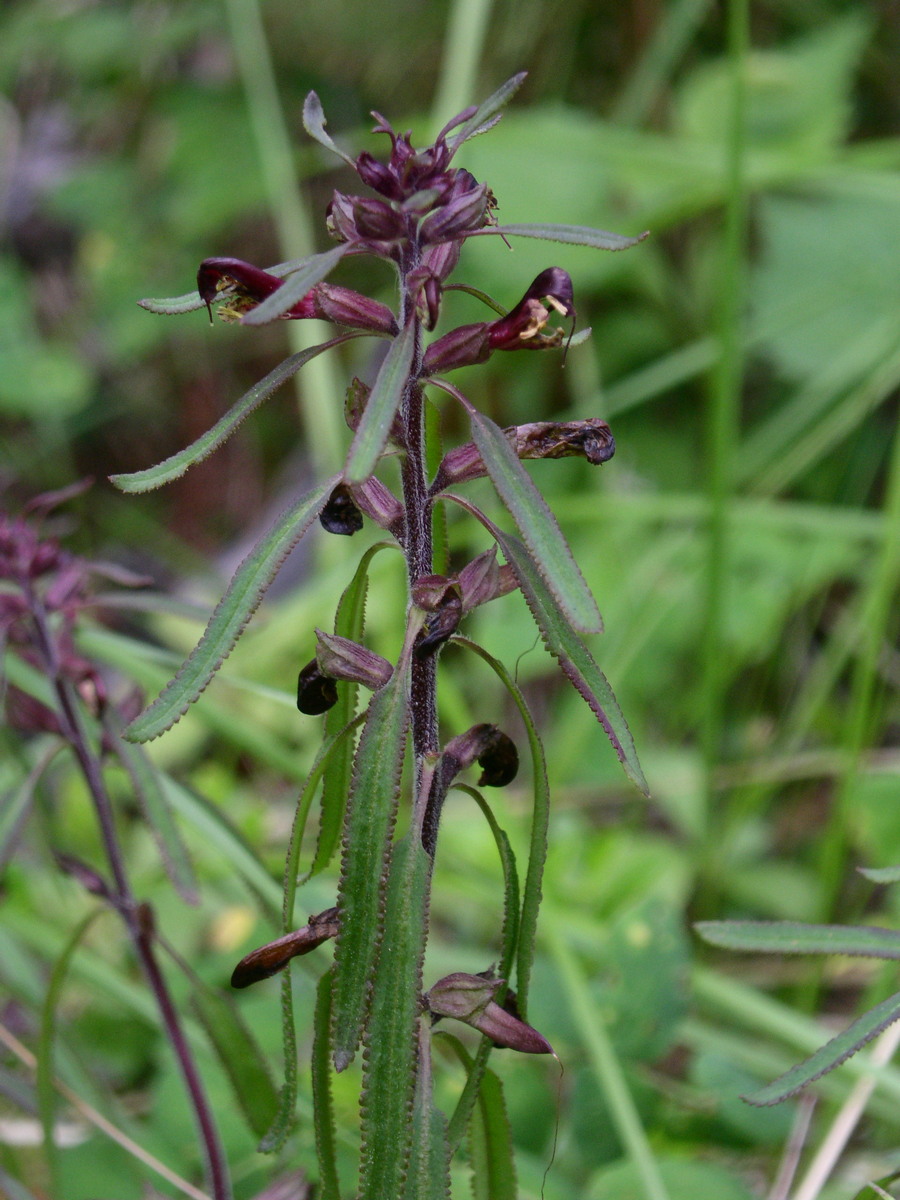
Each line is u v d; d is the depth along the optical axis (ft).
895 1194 1.97
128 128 5.12
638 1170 1.99
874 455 3.65
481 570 1.66
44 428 4.39
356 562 3.14
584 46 4.38
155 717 1.60
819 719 3.24
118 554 4.28
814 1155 2.16
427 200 1.57
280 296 1.56
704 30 4.28
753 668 3.47
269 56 4.71
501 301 3.70
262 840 2.72
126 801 3.01
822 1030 2.18
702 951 2.74
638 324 3.94
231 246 4.82
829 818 3.24
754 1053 2.20
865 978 2.67
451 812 2.87
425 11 4.52
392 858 1.62
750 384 3.97
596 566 3.45
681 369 3.48
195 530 4.58
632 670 3.31
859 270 3.62
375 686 1.67
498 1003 1.70
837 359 3.44
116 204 4.83
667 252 4.10
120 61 4.88
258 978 1.68
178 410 4.75
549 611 1.62
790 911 2.89
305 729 3.21
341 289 1.65
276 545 1.61
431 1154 1.66
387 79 4.64
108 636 2.09
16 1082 2.08
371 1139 1.61
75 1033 2.31
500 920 2.52
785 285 3.66
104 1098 2.12
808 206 3.75
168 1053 2.16
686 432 3.84
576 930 2.47
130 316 4.59
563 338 1.63
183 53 5.09
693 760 3.14
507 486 1.58
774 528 3.42
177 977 2.43
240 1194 2.06
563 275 1.62
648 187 3.77
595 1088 2.10
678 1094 2.14
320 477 3.64
